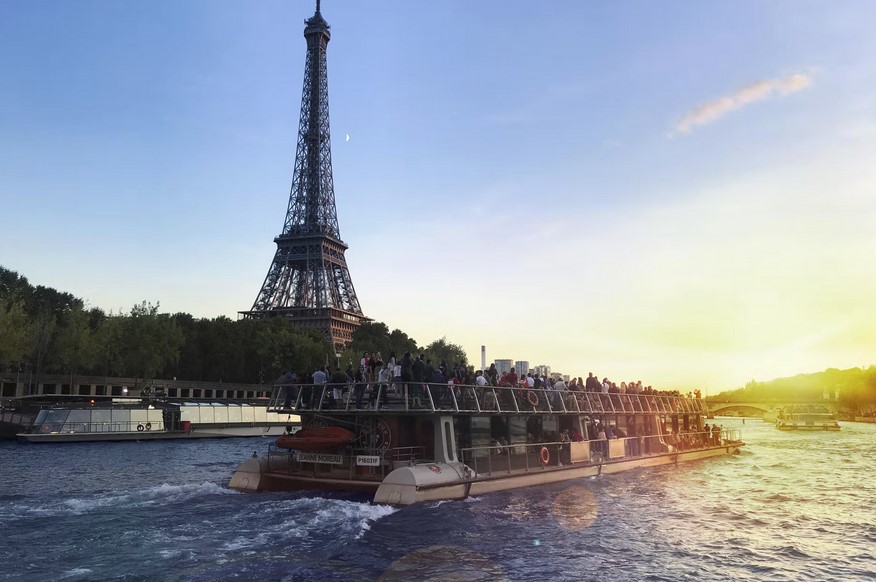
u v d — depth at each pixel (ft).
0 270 437.58
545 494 104.22
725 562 70.79
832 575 67.31
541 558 69.15
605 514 92.79
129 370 375.45
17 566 61.41
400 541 72.84
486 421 105.60
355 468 98.32
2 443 222.28
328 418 98.73
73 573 59.26
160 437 252.42
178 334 394.52
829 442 293.02
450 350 643.86
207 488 103.71
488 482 100.22
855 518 96.63
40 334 344.69
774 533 85.35
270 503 91.30
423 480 89.04
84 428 237.66
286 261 595.88
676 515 94.43
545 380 127.44
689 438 177.17
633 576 64.54
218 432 272.31
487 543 73.67
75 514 84.64
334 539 72.33
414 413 92.58
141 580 57.57
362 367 102.53
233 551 67.15
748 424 609.83
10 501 95.76
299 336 472.44
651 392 163.63
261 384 445.37
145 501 93.56
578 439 128.06
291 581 58.39
